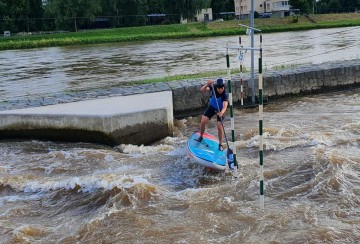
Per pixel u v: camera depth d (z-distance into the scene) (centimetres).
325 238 704
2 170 1127
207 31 6103
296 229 738
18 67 3275
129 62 3197
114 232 767
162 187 957
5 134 1420
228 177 1000
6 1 7031
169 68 2692
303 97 1841
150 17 8319
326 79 1889
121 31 6138
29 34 6638
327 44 3606
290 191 891
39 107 1477
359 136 1210
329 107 1627
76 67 3086
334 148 1105
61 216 864
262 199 802
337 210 793
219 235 741
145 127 1321
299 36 4809
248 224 768
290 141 1202
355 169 966
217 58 3059
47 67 3183
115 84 2177
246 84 1728
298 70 1888
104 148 1297
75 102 1525
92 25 7844
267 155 1119
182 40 5375
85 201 919
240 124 1458
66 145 1343
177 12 7494
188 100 1658
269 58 2856
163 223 791
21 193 986
